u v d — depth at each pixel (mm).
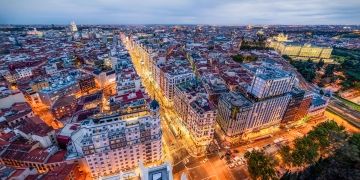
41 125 151000
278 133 184125
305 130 190625
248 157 141000
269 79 154000
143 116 125500
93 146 117312
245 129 167875
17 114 173125
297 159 135875
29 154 131500
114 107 148875
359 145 127375
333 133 150500
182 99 176875
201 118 145625
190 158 150250
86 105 191625
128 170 135625
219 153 156125
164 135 176500
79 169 129500
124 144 124375
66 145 146125
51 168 128375
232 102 156875
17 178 109625
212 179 133375
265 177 123188
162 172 84125
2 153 132625
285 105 176625
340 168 110500
